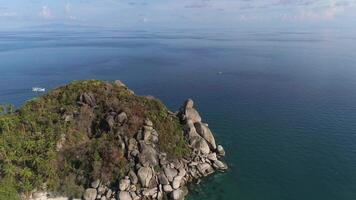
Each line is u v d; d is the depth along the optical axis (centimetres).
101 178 7450
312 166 8875
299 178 8312
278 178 8331
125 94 9294
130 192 7262
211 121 12406
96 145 7894
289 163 9056
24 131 8312
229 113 13400
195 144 8794
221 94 16875
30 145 7850
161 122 8781
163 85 19438
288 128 11531
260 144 10256
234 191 7812
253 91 17412
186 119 9256
